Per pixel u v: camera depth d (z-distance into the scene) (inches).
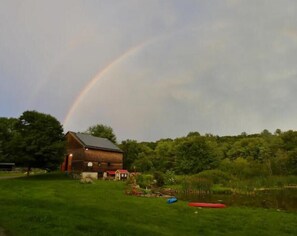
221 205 1208.2
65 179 2242.9
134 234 622.5
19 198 1106.7
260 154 4375.0
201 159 3152.1
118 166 3176.7
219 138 6437.0
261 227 829.8
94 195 1355.8
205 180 1907.0
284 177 2402.8
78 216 755.4
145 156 3887.8
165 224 792.9
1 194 1226.0
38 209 821.2
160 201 1294.3
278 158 3410.4
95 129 4505.4
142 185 1971.0
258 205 1293.1
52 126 2322.8
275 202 1392.7
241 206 1244.5
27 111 2316.7
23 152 2186.3
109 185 1900.8
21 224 621.0
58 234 559.2
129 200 1264.8
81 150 2815.0
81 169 2765.7
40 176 2426.2
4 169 3718.0
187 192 1761.8
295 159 3176.7
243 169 2837.1
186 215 961.5
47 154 2208.4
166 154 4055.1
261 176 2522.1
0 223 631.8
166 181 2196.1
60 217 705.0
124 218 816.3
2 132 3420.3
